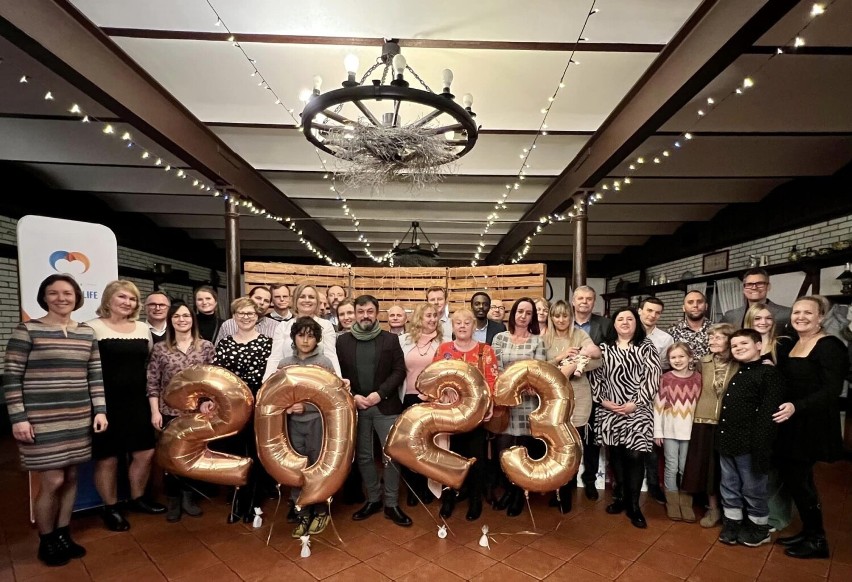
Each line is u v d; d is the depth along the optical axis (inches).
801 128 145.7
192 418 94.5
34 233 107.4
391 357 105.3
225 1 99.0
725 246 260.4
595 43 112.5
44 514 85.0
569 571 82.5
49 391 85.7
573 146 180.7
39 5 86.7
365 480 105.3
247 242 375.2
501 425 105.6
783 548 90.4
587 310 123.5
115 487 100.8
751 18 79.2
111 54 109.1
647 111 119.7
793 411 87.3
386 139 100.7
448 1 99.3
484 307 137.6
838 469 138.0
